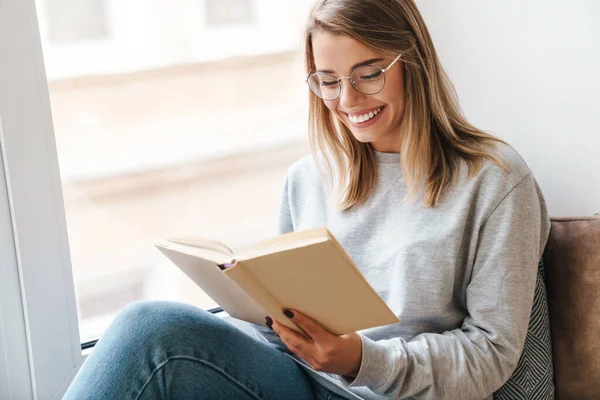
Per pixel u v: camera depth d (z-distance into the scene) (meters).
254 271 1.00
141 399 1.21
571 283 1.37
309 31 1.27
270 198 1.83
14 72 1.42
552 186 1.64
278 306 1.07
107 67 1.58
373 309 1.03
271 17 1.72
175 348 1.24
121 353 1.22
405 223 1.31
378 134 1.30
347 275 0.97
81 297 1.65
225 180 1.76
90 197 1.62
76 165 1.59
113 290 1.69
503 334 1.22
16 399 1.53
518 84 1.65
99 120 1.59
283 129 1.80
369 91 1.25
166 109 1.66
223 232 1.78
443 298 1.28
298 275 0.99
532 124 1.64
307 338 1.15
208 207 1.75
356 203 1.38
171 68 1.64
